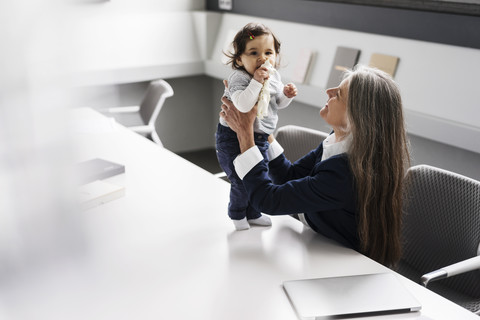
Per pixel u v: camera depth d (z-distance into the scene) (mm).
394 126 1336
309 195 1360
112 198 1689
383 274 1261
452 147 2818
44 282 332
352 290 1181
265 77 1278
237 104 1312
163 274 1256
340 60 3223
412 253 1820
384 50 2988
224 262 1322
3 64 285
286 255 1364
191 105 4750
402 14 2914
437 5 2707
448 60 2664
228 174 1452
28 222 318
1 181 304
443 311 1138
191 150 4875
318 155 1652
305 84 3471
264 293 1185
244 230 1508
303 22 3621
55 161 316
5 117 292
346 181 1355
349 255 1372
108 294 1158
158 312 1101
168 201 1701
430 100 2730
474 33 2574
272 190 1374
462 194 1680
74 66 302
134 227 1506
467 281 1671
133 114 4289
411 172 1800
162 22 4191
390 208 1390
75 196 333
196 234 1476
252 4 4055
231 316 1095
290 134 2248
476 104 2535
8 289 326
